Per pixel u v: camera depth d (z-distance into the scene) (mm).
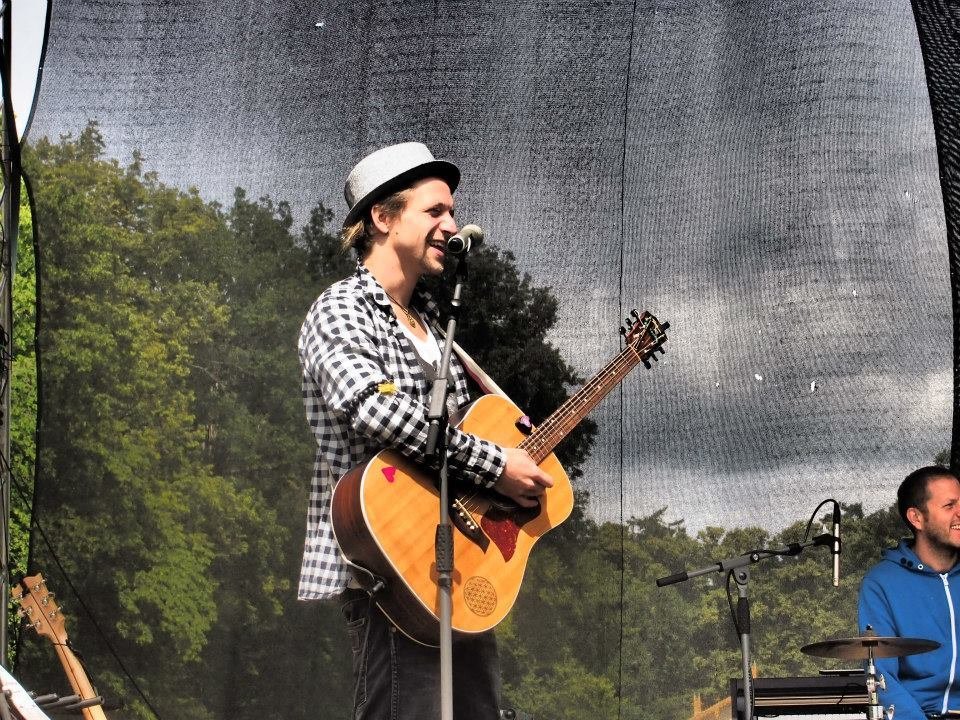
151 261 4137
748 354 4656
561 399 4195
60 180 4074
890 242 4715
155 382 4098
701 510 4570
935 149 4734
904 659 3688
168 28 4227
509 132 4332
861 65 4754
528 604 4066
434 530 2492
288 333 4180
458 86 4336
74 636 3904
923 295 4699
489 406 2797
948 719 3494
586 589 4070
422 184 2695
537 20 4383
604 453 4145
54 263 4055
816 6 4766
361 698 2486
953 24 4363
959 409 4410
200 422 4105
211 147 4207
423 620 2438
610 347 4223
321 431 2572
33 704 1690
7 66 3758
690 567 4562
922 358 4672
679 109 4680
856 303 4676
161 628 3959
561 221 4293
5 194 3762
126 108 4168
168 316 4133
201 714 3926
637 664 4461
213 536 4047
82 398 4043
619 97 4359
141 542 4000
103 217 4105
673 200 4660
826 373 4652
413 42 4348
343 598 2561
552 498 2738
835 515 3361
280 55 4289
